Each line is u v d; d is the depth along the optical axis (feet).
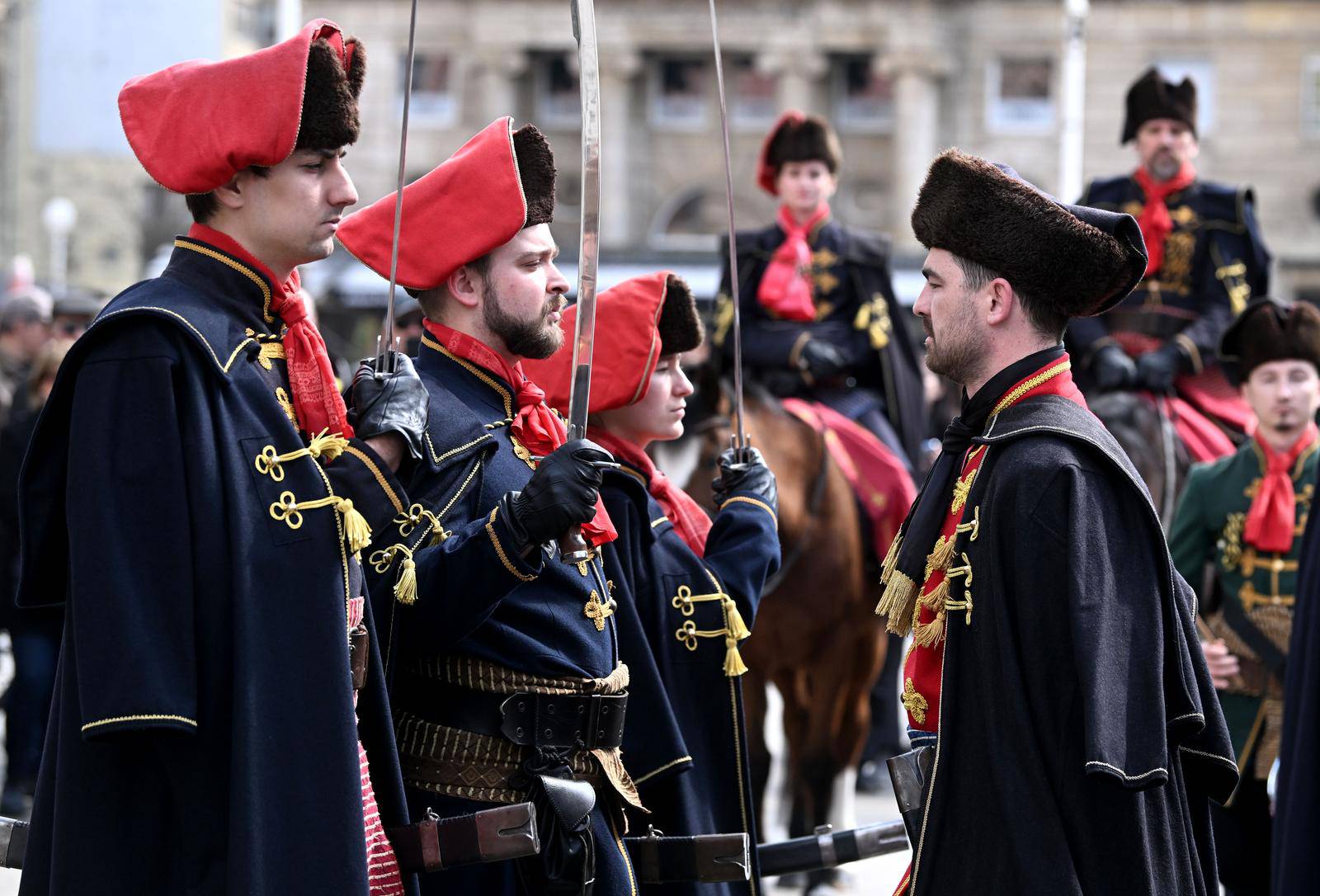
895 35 236.63
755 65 246.68
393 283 17.92
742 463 24.27
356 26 242.99
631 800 19.47
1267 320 31.12
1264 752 30.48
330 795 15.85
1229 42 232.53
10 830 18.54
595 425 24.50
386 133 243.81
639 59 245.65
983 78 238.48
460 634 18.22
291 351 17.19
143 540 15.66
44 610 18.08
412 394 17.38
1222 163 233.55
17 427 43.19
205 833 15.83
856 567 36.58
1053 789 17.01
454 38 243.19
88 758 16.14
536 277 19.79
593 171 18.22
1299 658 26.50
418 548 18.16
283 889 15.57
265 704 15.80
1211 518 31.65
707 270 145.28
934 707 18.49
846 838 22.36
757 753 35.47
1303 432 31.22
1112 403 37.29
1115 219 18.02
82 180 180.55
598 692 19.27
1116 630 16.84
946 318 18.31
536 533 17.67
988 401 18.20
